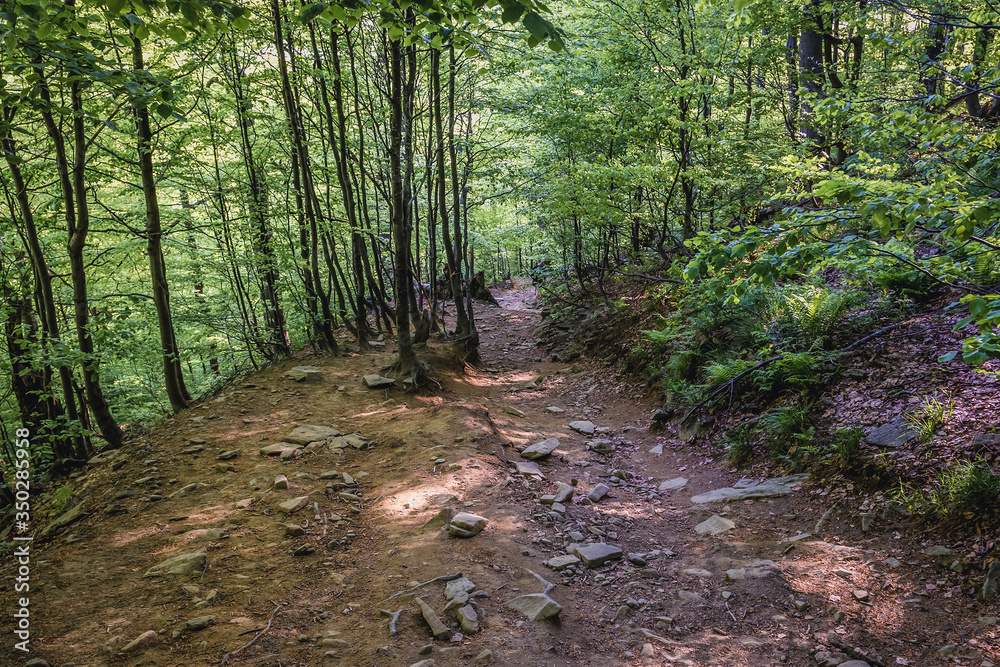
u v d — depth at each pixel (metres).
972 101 8.48
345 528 5.05
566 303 15.52
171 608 3.96
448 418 7.34
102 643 3.63
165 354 8.20
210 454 6.63
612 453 7.59
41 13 3.55
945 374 5.71
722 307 8.47
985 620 3.67
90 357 7.00
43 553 4.99
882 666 3.49
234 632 3.68
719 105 11.48
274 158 10.64
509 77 12.83
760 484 6.03
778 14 10.08
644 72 11.20
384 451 6.67
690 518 5.73
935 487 4.75
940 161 5.17
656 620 4.04
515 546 4.73
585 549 4.79
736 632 3.89
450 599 3.90
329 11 3.38
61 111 4.58
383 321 12.97
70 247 7.24
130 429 8.56
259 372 9.66
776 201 9.92
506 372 12.39
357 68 11.42
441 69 12.11
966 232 3.08
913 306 6.93
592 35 12.49
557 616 3.90
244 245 9.91
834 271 8.45
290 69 10.47
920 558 4.33
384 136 12.27
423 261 21.81
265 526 5.06
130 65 7.73
